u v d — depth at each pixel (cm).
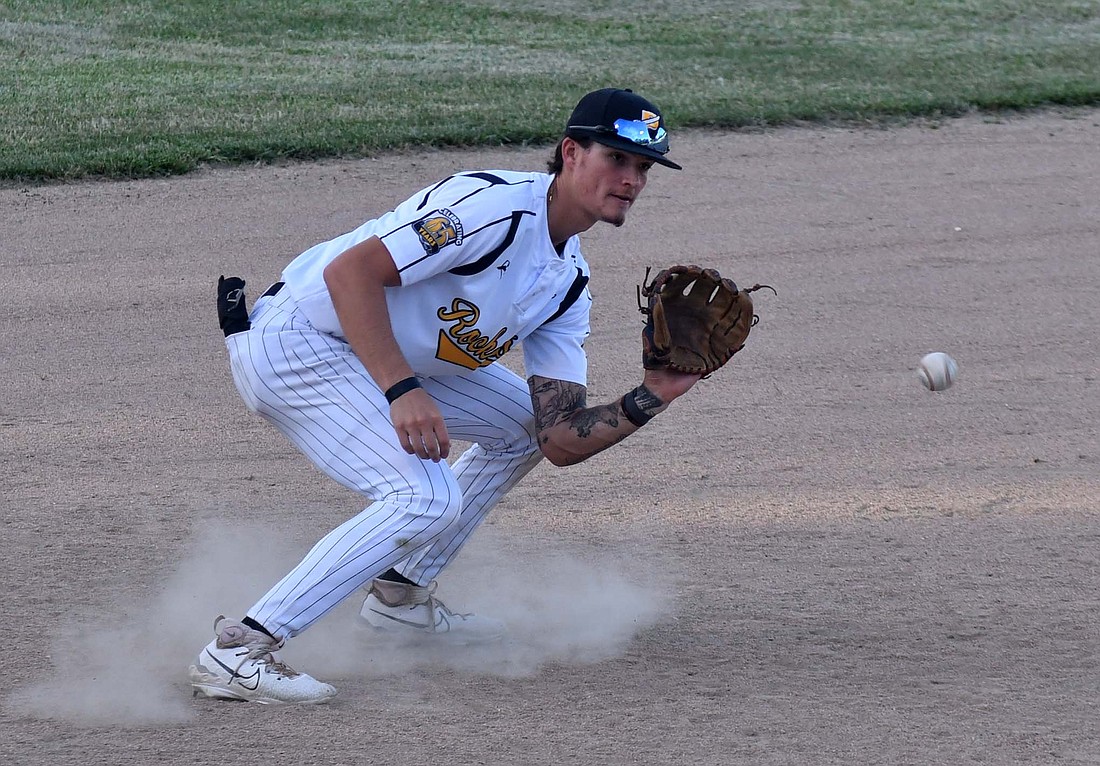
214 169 3588
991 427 2244
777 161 3816
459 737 1272
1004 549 1795
